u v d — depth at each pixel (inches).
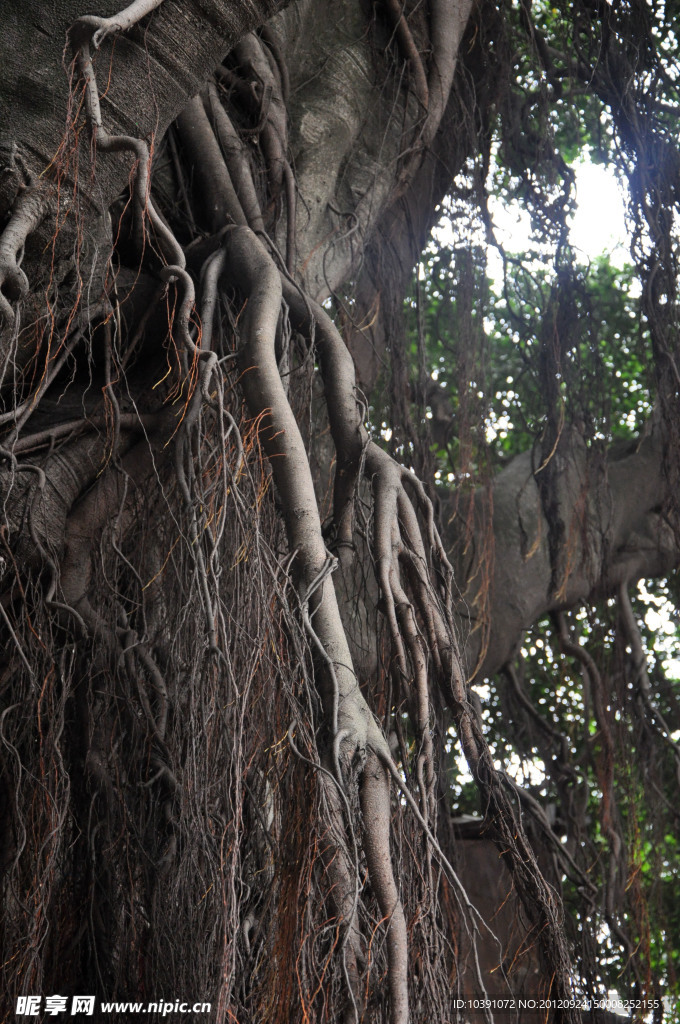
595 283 356.5
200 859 106.0
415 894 114.7
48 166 122.0
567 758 265.0
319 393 181.6
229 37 130.0
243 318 140.1
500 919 232.8
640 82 246.1
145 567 141.4
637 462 273.0
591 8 252.7
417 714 129.4
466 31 251.0
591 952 195.5
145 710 121.3
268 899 107.7
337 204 199.2
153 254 149.8
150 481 143.3
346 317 190.1
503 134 257.0
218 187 166.4
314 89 205.6
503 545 248.2
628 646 273.4
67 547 136.4
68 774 120.8
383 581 132.6
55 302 127.2
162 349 155.9
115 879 116.6
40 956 108.7
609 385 322.0
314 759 104.9
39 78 122.7
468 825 243.6
